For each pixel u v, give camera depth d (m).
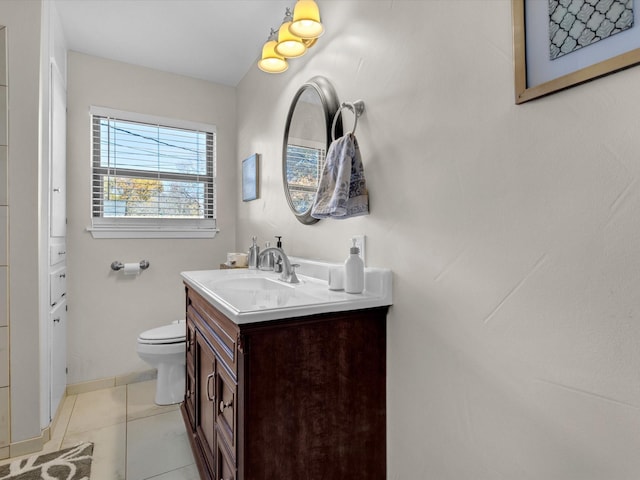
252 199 2.40
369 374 1.14
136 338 2.47
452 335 0.95
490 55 0.85
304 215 1.65
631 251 0.62
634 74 0.61
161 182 2.58
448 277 0.96
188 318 1.79
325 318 1.06
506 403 0.82
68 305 2.26
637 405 0.61
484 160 0.87
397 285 1.14
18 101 1.63
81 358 2.31
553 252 0.73
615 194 0.63
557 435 0.72
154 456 1.63
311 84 1.58
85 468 1.53
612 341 0.64
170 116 2.59
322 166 1.50
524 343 0.78
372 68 1.25
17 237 1.63
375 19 1.25
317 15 1.33
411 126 1.09
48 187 1.77
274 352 0.99
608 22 0.63
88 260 2.33
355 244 1.33
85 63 2.32
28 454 1.63
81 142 2.30
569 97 0.70
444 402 0.98
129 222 2.47
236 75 2.64
